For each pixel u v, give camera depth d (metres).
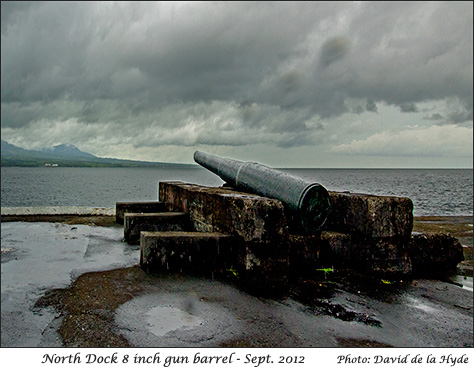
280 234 5.35
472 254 7.60
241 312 4.16
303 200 5.92
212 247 5.61
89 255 6.63
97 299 4.38
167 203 10.31
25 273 5.45
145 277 5.22
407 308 4.56
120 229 9.36
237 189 7.78
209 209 6.76
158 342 3.44
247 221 5.28
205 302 4.40
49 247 7.25
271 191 6.51
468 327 4.07
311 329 3.82
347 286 5.29
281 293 4.85
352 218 6.21
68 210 11.98
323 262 6.09
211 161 8.91
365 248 5.96
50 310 4.13
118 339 3.47
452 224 11.25
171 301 4.39
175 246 5.57
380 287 5.32
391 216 5.79
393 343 3.64
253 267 5.21
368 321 4.09
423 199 34.47
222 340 3.52
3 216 11.02
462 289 5.41
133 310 4.10
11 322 3.80
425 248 6.39
